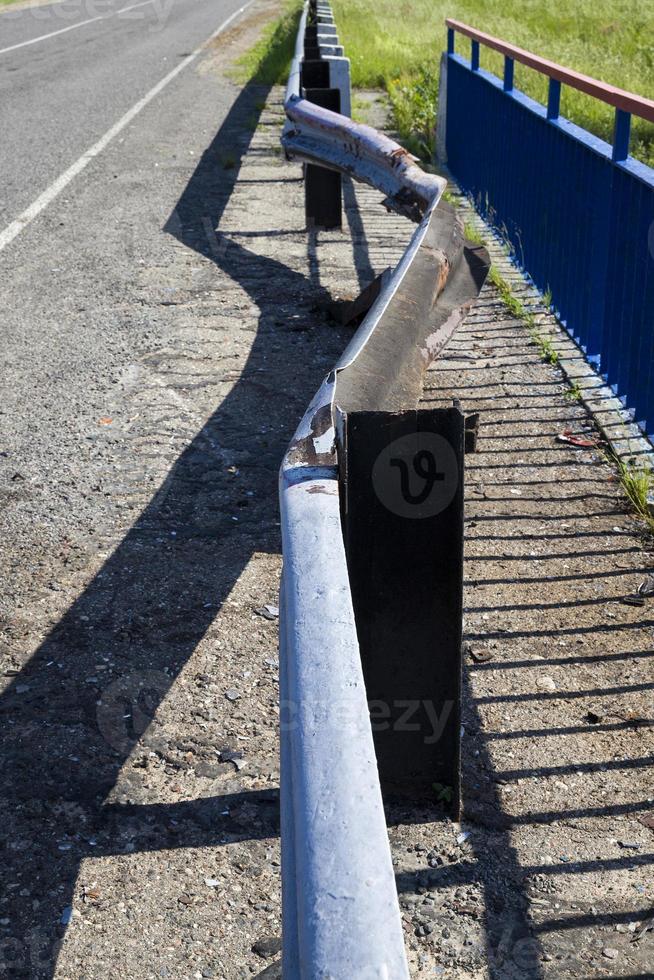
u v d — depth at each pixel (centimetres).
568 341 544
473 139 830
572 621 320
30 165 1037
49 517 386
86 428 461
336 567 168
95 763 263
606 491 398
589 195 516
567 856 231
